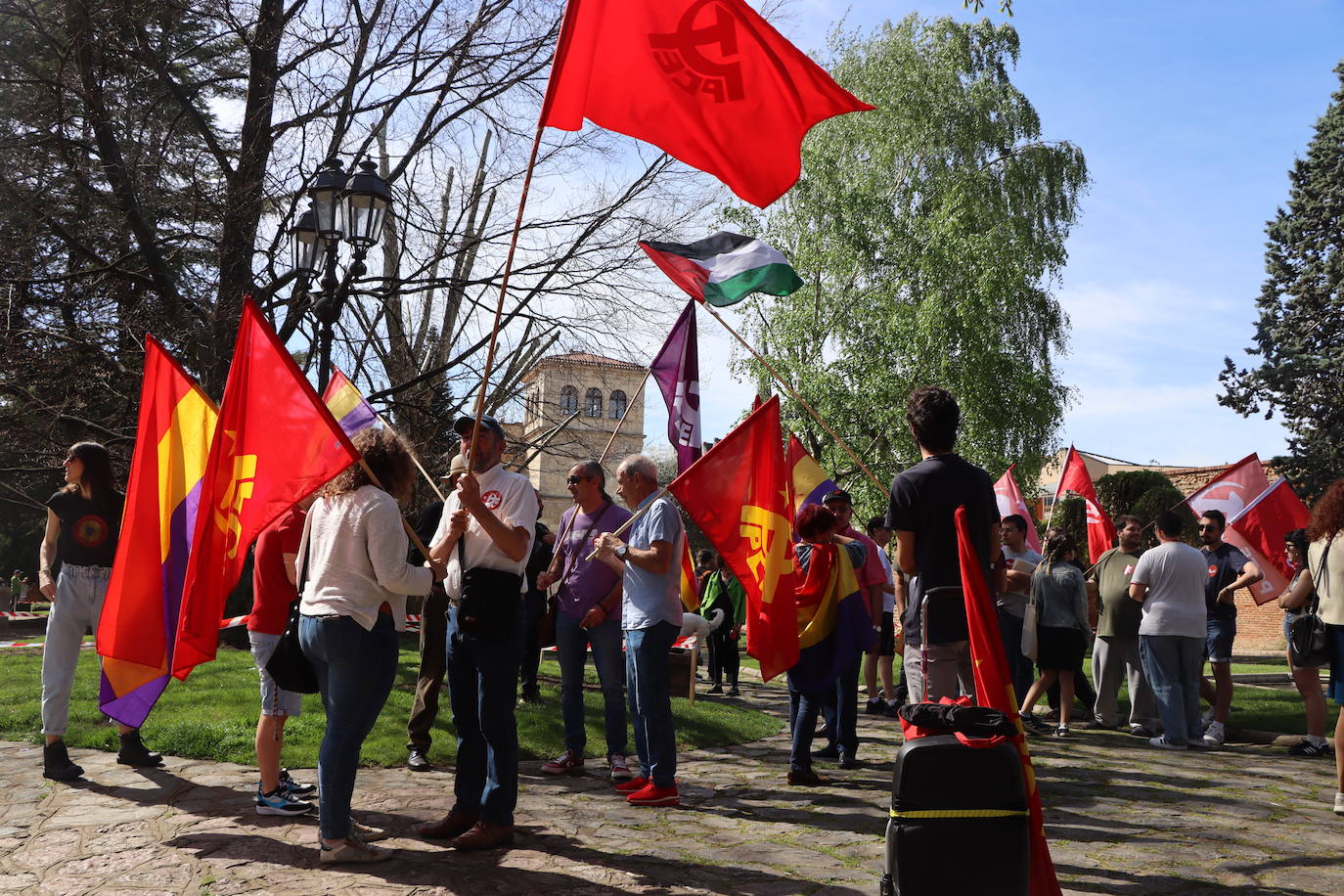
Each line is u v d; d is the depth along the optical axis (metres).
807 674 6.05
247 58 16.16
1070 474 11.62
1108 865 4.39
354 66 15.63
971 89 27.02
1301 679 7.79
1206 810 5.55
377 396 16.25
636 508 5.98
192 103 16.25
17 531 34.03
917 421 4.53
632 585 5.58
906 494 4.38
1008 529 8.77
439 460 16.45
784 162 4.73
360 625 4.12
